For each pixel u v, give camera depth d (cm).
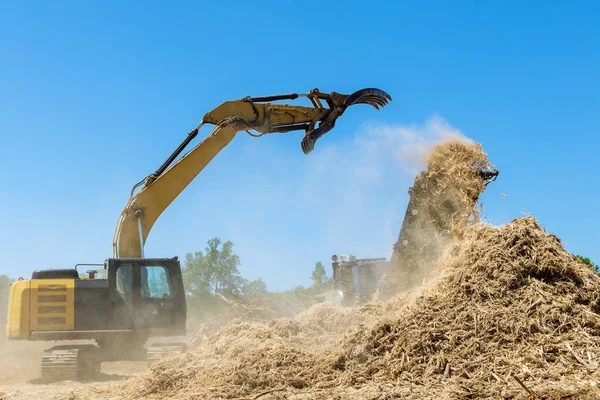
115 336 1251
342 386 806
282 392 806
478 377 771
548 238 948
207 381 881
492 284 895
